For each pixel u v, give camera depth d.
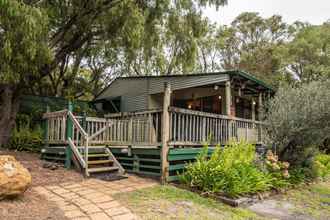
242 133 9.61
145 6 10.41
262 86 11.80
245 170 6.53
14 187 4.22
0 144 9.60
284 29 26.77
